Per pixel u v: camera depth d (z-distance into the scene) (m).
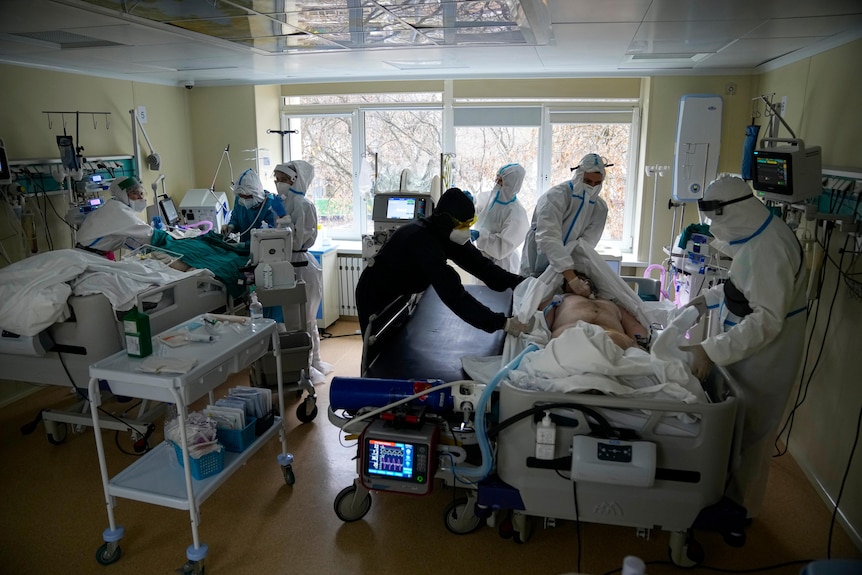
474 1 2.10
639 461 1.75
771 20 2.38
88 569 2.13
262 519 2.42
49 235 3.73
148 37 2.83
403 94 4.91
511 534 2.28
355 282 4.95
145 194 4.57
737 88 4.03
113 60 3.59
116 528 2.18
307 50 3.26
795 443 2.92
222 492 2.61
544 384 1.90
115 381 2.02
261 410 2.49
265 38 2.88
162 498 2.06
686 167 4.00
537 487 1.94
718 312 2.35
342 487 2.64
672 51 3.28
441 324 2.83
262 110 4.97
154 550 2.23
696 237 3.27
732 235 2.10
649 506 1.88
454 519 2.29
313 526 2.38
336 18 2.42
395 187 4.97
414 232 2.36
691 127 3.94
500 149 4.86
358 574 2.11
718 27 2.55
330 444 3.01
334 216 5.35
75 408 3.04
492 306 3.10
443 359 2.40
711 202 2.07
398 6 2.19
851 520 2.32
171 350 2.19
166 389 1.96
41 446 3.00
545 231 2.78
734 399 1.81
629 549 2.23
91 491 2.61
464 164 4.93
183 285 2.97
